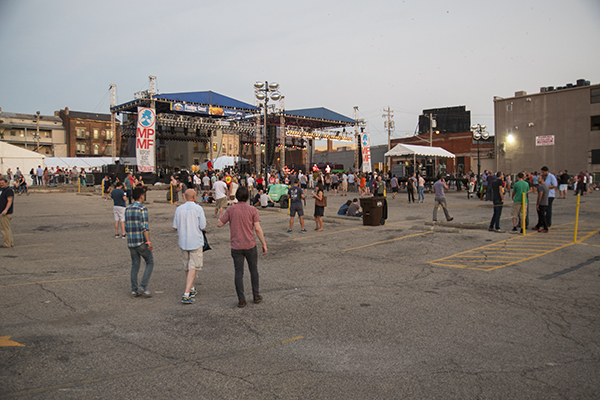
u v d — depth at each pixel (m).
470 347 4.53
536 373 3.91
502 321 5.36
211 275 8.18
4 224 10.86
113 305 6.22
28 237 12.56
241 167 47.59
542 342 4.66
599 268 8.23
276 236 12.71
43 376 3.89
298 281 7.62
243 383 3.76
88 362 4.21
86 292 6.90
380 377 3.86
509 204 22.97
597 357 4.26
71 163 56.16
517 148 45.66
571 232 12.40
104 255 10.06
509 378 3.81
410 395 3.53
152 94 38.19
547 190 12.34
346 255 9.91
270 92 23.31
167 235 13.20
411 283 7.35
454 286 7.10
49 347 4.59
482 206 21.03
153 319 5.58
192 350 4.53
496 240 11.35
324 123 56.25
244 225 6.16
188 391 3.62
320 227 13.73
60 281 7.61
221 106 43.94
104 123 81.62
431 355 4.34
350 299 6.42
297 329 5.15
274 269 8.60
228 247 11.20
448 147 54.84
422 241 11.44
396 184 27.84
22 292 6.85
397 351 4.45
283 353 4.43
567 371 3.95
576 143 41.81
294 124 57.75
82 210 19.89
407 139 59.00
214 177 33.06
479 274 7.91
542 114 43.91
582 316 5.52
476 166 52.50
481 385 3.69
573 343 4.62
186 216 6.31
